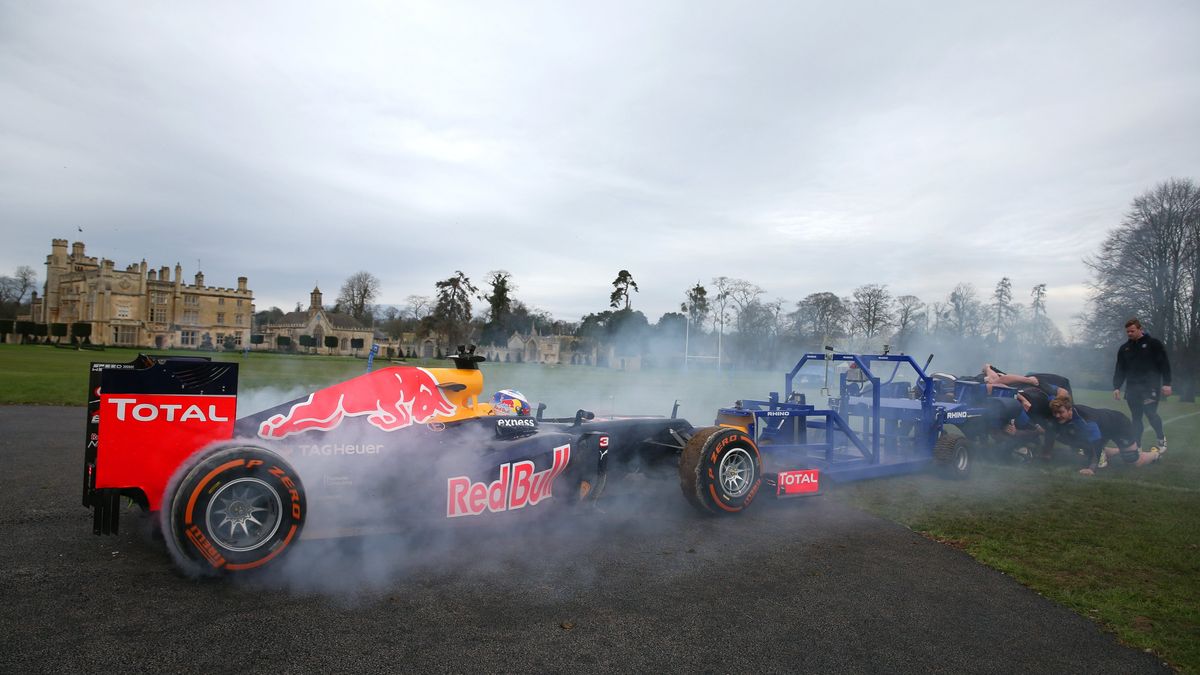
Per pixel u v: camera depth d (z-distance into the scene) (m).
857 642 2.99
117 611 2.98
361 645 2.76
